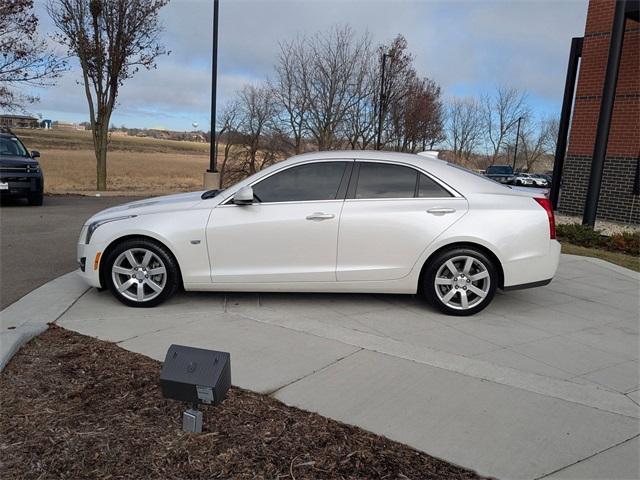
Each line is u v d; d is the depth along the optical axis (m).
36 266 7.23
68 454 2.84
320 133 25.19
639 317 5.49
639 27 12.20
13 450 2.87
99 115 21.89
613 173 13.07
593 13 13.07
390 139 26.02
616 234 10.02
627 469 2.90
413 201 5.29
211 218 5.29
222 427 3.14
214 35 17.11
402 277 5.29
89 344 4.36
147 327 4.83
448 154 57.56
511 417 3.38
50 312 5.15
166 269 5.34
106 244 5.32
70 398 3.44
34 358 4.06
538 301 5.98
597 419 3.40
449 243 5.21
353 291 5.38
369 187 5.35
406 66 25.03
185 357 2.95
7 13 16.84
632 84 12.48
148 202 5.86
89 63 21.05
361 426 3.22
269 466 2.80
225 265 5.32
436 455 2.96
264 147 30.23
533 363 4.24
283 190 5.36
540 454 3.01
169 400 3.42
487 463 2.91
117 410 3.29
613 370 4.16
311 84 25.09
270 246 5.27
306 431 3.14
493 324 5.15
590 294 6.31
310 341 4.54
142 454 2.86
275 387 3.69
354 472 2.78
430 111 27.11
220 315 5.19
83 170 43.38
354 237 5.23
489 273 5.25
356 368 4.02
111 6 19.81
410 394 3.64
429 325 5.06
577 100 13.68
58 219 11.85
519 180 38.72
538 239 5.29
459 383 3.82
